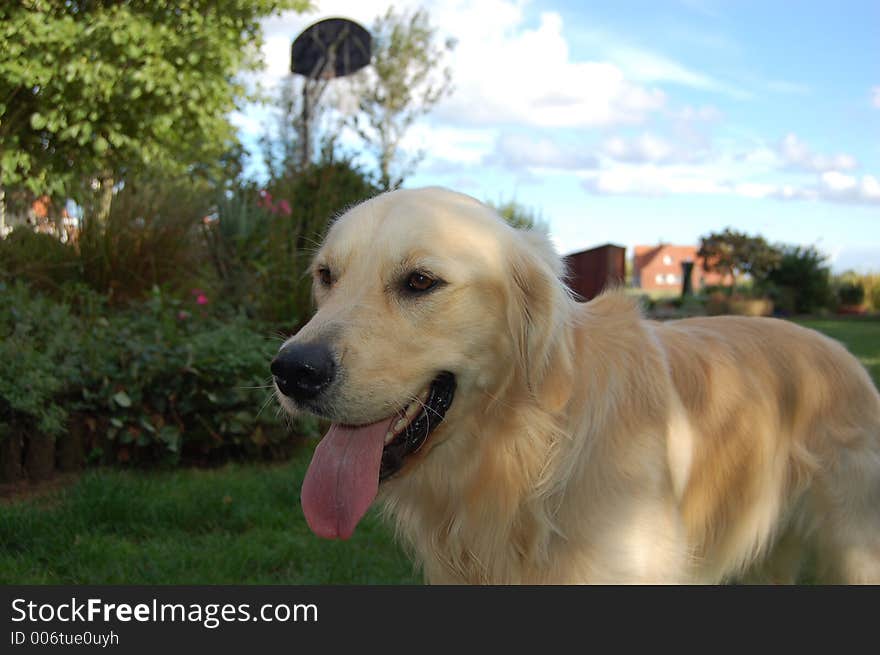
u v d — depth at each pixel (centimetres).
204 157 446
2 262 192
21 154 302
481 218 73
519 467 73
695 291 1000
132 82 316
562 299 74
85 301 189
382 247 70
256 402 156
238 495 135
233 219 221
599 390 73
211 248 223
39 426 134
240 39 367
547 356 72
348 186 233
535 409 73
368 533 124
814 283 848
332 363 66
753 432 82
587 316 78
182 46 323
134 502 127
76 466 148
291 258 204
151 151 358
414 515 80
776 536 89
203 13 351
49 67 305
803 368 87
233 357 155
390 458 70
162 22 335
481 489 74
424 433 71
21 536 114
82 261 200
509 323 73
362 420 67
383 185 238
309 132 383
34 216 276
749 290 855
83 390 146
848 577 84
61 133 315
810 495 86
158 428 150
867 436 86
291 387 66
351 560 113
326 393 66
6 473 139
